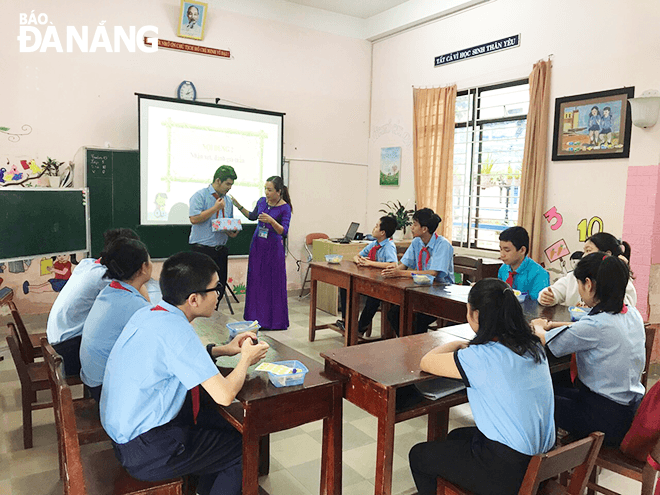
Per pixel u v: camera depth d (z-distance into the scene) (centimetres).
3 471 226
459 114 564
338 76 639
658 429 165
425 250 374
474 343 157
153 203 514
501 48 504
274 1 579
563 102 448
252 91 575
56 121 469
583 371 193
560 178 457
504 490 148
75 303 232
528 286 302
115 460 167
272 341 215
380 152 657
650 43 389
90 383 192
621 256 259
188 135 528
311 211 636
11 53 445
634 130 383
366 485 222
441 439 229
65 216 405
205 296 158
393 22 611
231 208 459
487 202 541
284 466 237
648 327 229
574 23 440
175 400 154
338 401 178
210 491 172
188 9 517
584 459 142
